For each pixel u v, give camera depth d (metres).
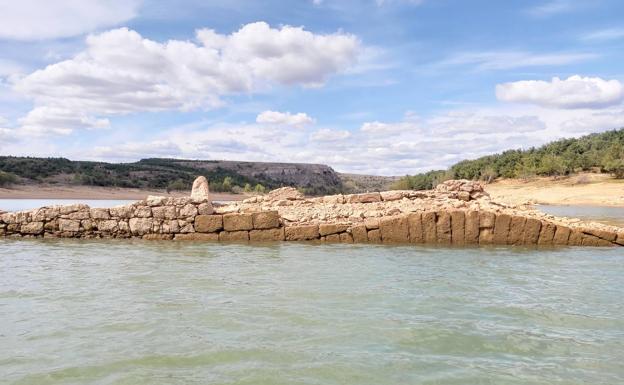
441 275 12.50
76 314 8.57
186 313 8.64
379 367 6.24
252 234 19.70
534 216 20.06
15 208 44.97
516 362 6.51
